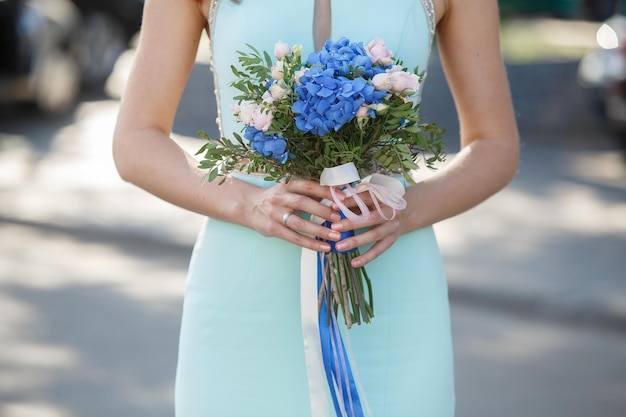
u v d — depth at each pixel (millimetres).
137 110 2377
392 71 2088
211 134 11109
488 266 6742
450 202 2359
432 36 2400
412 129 2076
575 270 6680
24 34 11297
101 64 13617
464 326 5754
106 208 8055
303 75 2035
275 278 2299
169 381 4863
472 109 2459
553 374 5051
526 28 16156
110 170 9430
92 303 6004
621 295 6191
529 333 5660
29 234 7453
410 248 2361
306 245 2162
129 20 14000
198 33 2408
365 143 2117
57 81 12023
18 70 11344
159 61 2373
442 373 2383
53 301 6020
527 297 6172
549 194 8883
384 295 2318
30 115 11977
